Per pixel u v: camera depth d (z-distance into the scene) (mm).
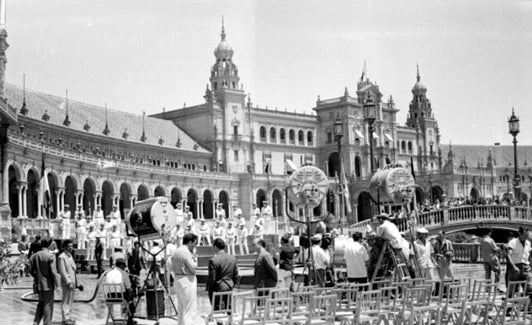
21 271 40781
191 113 125625
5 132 58750
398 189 32844
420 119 156375
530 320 17656
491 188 133875
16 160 63156
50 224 55531
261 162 130500
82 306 26531
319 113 142375
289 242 23391
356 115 140375
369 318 16031
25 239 47625
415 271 23984
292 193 26219
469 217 54312
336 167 140875
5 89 85812
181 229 46125
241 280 33469
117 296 20609
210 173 110375
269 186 119250
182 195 103750
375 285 22266
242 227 50000
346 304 17828
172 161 113188
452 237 59438
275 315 15953
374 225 44875
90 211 83625
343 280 28031
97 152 93188
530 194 130375
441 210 53406
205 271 38906
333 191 125125
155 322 21375
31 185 74000
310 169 26203
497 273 27328
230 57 129000
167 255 27516
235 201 115750
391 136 147625
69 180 80562
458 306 17109
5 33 63625
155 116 132250
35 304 27219
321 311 16688
